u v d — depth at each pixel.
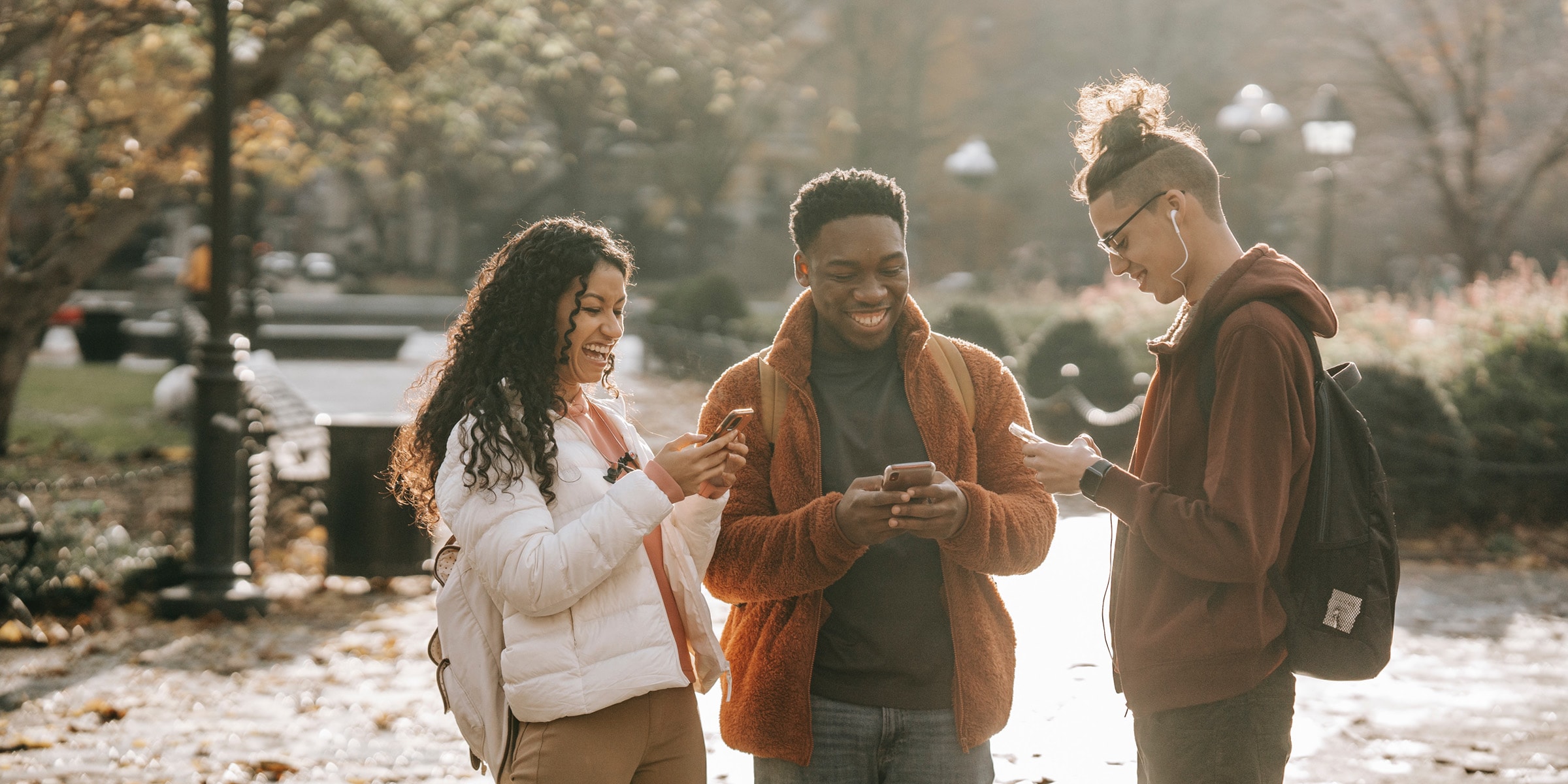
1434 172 23.42
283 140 11.65
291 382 19.89
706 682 2.66
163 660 6.04
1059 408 13.04
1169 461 2.55
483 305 2.56
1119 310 15.97
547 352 2.51
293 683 5.67
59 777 4.46
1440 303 13.34
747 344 18.62
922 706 2.65
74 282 11.59
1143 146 2.62
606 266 2.55
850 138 37.97
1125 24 36.28
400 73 13.09
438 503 2.48
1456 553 9.09
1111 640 2.68
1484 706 5.48
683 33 15.41
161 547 7.60
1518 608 7.46
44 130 10.41
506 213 45.00
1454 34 22.91
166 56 11.01
